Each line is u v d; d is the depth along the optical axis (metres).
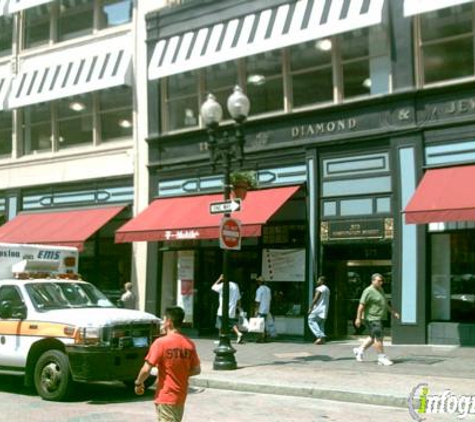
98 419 9.82
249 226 18.33
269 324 19.16
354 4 18.23
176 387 6.66
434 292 17.31
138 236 20.95
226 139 14.91
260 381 12.60
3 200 27.08
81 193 24.80
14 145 26.97
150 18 23.03
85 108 25.28
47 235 23.66
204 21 21.66
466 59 17.39
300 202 19.61
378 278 14.44
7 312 12.34
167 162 22.39
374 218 18.03
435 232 17.23
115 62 23.89
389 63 18.31
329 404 11.16
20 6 26.16
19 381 13.84
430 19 17.91
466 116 16.78
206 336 21.31
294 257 19.59
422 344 16.97
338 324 19.00
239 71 21.38
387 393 11.09
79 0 25.56
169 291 22.39
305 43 20.06
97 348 11.11
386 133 17.89
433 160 17.22
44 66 26.09
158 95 22.98
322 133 19.11
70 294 12.85
